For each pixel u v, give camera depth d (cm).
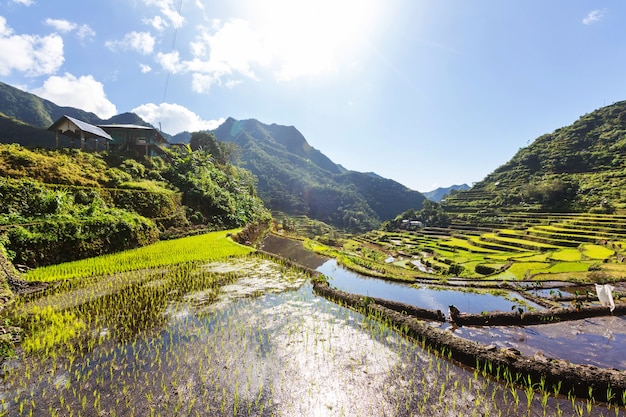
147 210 2758
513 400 670
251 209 4888
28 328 947
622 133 8856
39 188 2006
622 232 3894
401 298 1527
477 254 3744
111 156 3428
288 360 812
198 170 4259
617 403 659
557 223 5012
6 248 1444
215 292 1339
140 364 771
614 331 1084
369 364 805
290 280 1588
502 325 1141
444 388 709
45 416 596
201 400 647
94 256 1861
